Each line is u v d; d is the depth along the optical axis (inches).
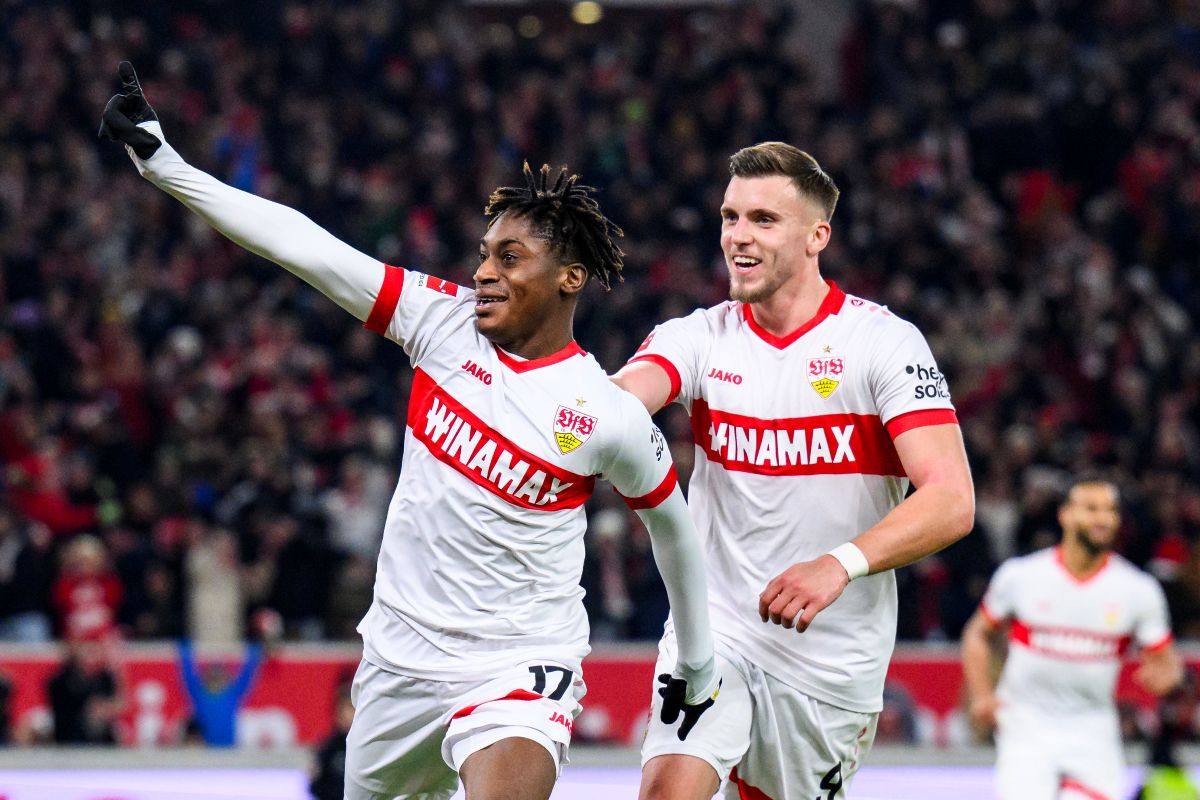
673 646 325.1
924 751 622.2
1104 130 1217.4
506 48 1224.2
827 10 1389.0
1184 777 589.3
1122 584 560.4
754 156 321.1
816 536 320.8
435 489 281.9
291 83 1154.0
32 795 567.2
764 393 322.0
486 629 281.0
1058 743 560.4
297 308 972.6
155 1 1174.3
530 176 289.0
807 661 322.7
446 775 301.6
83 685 634.2
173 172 279.9
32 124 1070.4
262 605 746.2
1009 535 853.2
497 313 282.4
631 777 588.7
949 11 1312.7
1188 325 1125.7
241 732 650.8
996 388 988.6
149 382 904.9
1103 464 951.0
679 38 1322.6
